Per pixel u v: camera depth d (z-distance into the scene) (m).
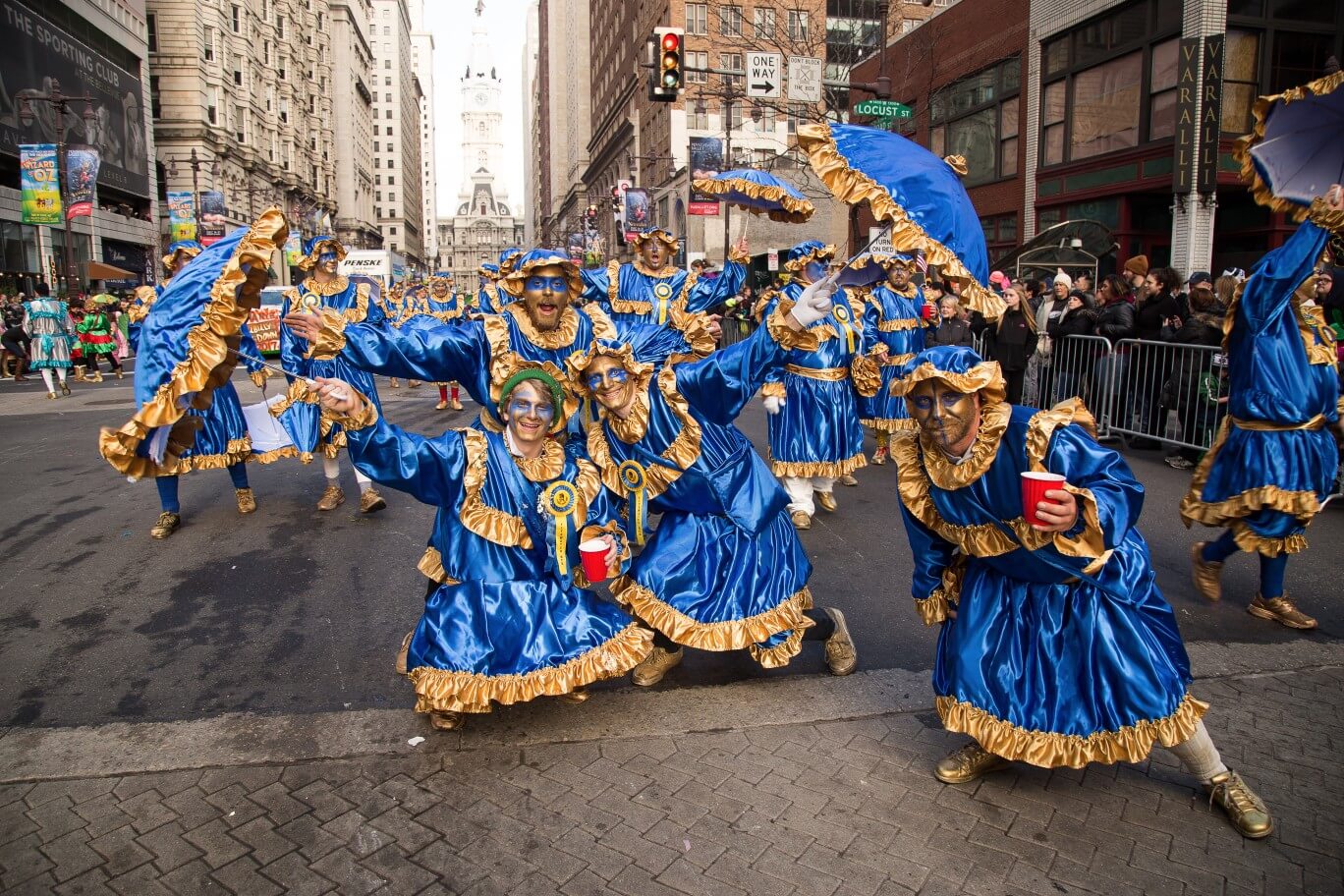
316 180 76.88
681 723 3.89
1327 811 3.20
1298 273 4.55
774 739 3.76
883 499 8.26
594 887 2.82
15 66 30.20
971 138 23.58
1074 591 3.10
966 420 3.04
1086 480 2.88
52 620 5.31
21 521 7.57
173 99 48.12
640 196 35.38
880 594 5.67
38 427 12.83
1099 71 18.86
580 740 3.75
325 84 82.06
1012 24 21.33
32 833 3.13
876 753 3.64
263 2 60.47
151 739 3.78
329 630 5.13
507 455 3.71
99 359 24.12
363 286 7.88
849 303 7.35
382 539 6.98
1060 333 11.16
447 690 3.43
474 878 2.87
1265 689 4.18
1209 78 16.14
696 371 3.97
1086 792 3.35
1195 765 3.16
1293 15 16.72
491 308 8.50
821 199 31.61
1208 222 16.62
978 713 3.17
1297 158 5.18
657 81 15.27
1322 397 4.75
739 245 8.10
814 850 3.00
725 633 3.90
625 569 4.12
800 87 17.45
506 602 3.56
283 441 7.57
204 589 5.83
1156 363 9.73
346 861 2.96
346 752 3.67
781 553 4.14
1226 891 2.79
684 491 4.06
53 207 26.77
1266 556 4.97
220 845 3.05
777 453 7.22
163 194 48.19
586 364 3.88
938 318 11.59
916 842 3.04
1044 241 17.00
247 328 7.38
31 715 4.09
